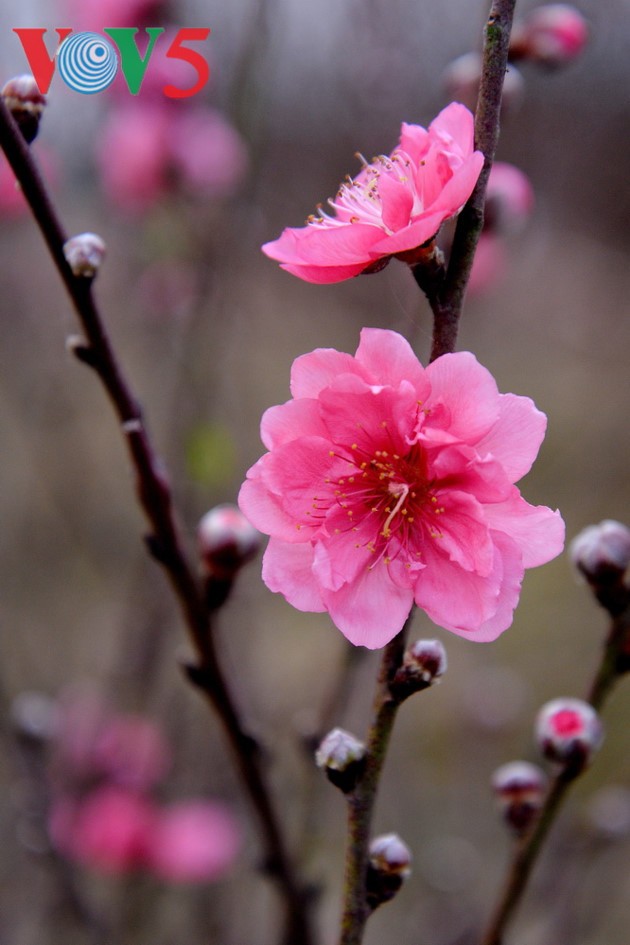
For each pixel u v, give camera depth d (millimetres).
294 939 465
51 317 869
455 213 397
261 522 408
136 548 897
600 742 440
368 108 633
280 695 795
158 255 709
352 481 409
